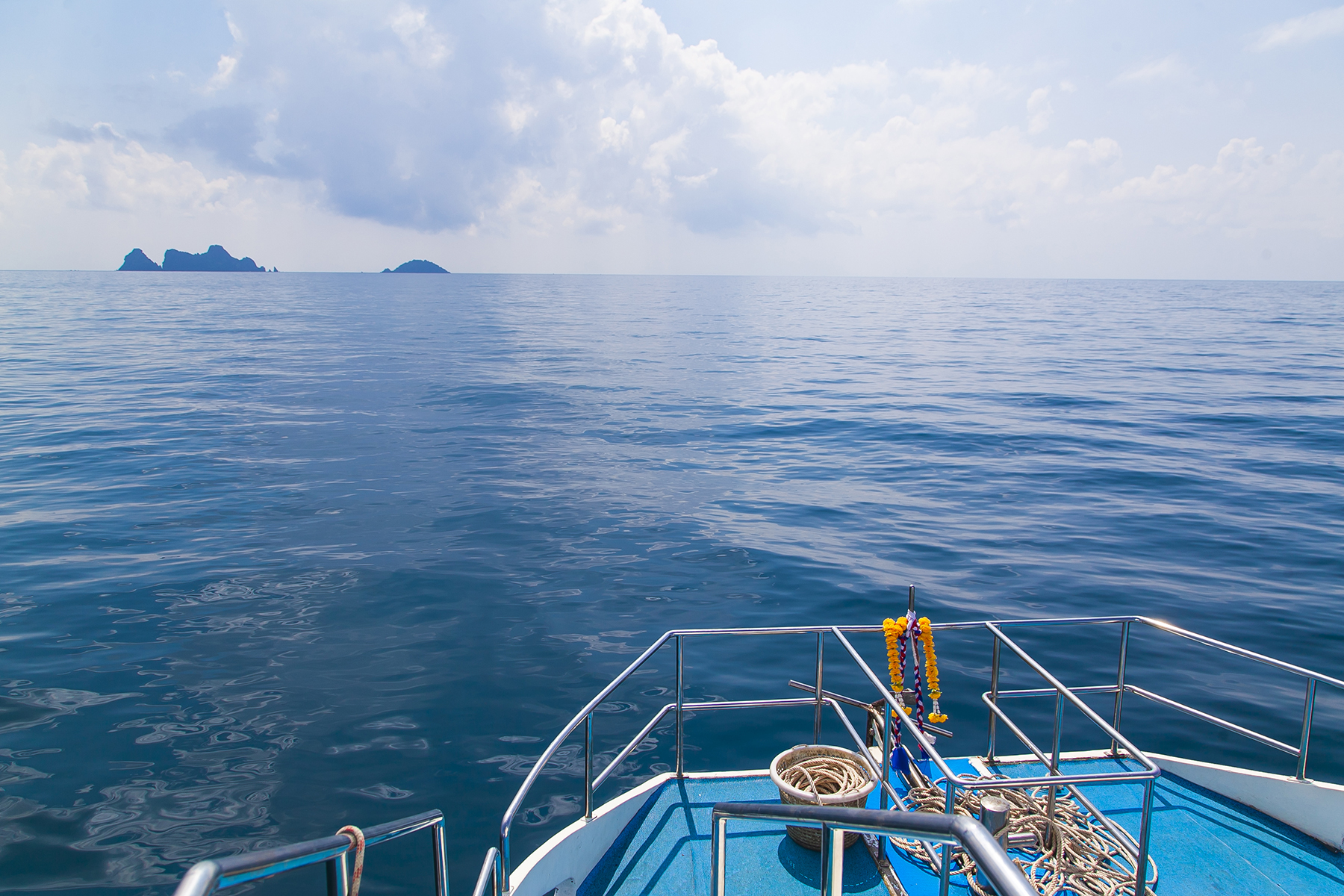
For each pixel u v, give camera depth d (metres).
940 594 10.69
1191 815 4.74
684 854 4.45
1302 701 7.91
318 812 6.20
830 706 7.89
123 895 5.34
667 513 14.46
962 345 51.00
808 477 17.34
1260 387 31.52
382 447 19.91
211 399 26.81
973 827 1.95
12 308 77.50
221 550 12.10
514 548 12.41
